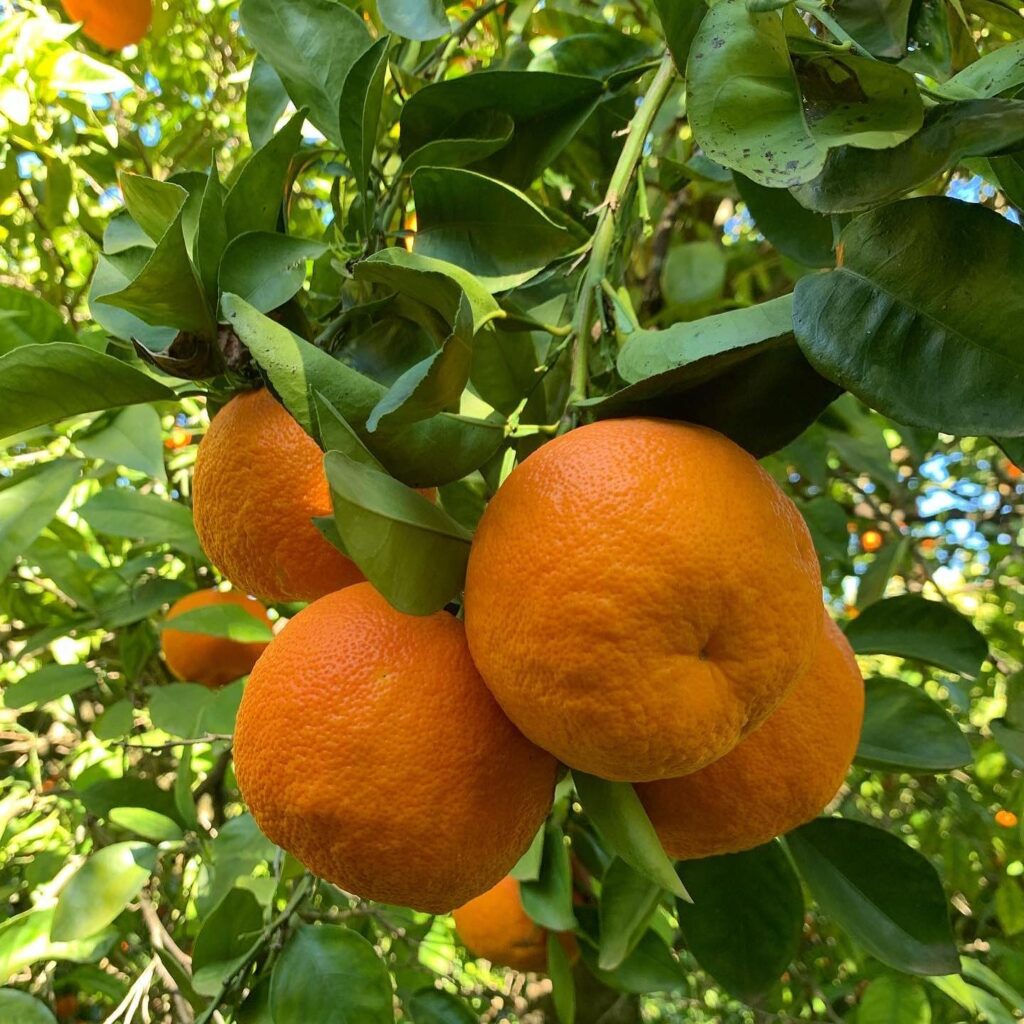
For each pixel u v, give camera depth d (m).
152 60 0.66
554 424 0.30
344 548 0.19
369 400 0.21
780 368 0.22
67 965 0.59
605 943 0.33
